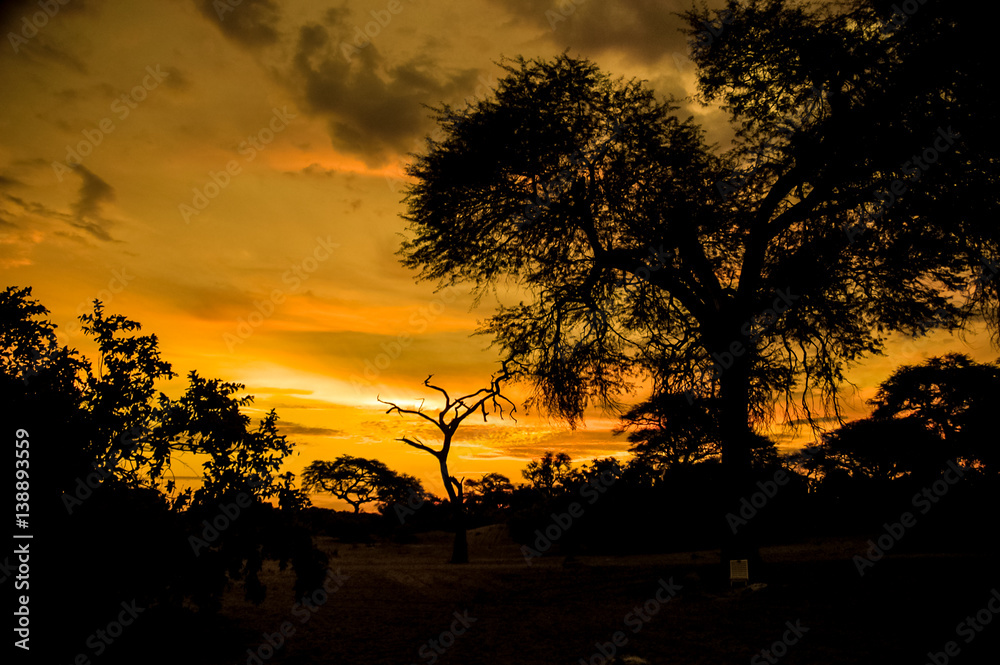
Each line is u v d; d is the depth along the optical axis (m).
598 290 18.19
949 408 24.12
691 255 16.30
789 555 24.62
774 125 16.45
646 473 38.91
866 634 9.41
